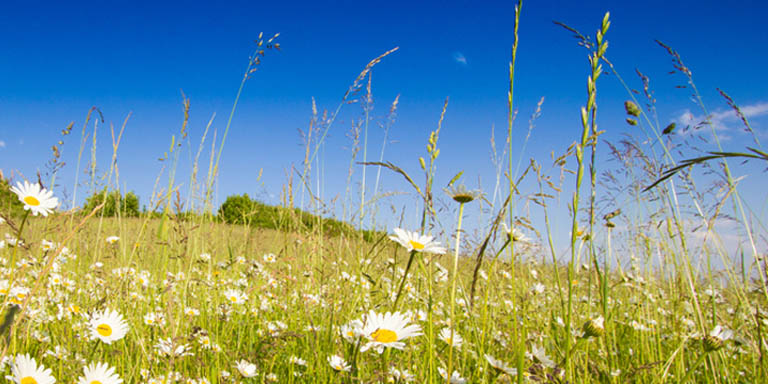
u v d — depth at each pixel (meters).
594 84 0.48
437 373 0.69
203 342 0.83
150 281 1.01
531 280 1.27
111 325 0.66
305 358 0.82
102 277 0.94
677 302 1.08
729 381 0.83
